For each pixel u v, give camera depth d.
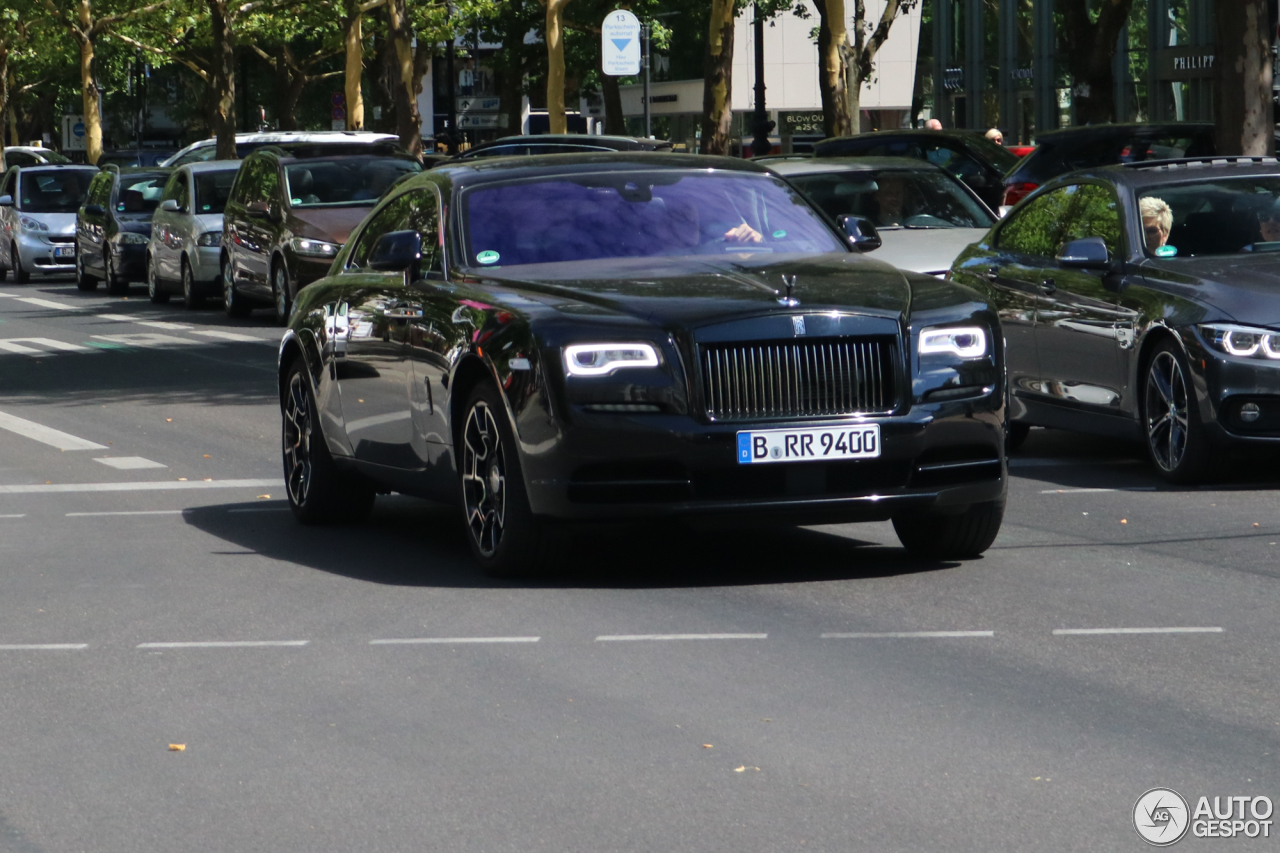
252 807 7.20
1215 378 14.40
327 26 75.38
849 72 41.06
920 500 11.04
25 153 78.06
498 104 82.88
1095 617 10.15
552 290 11.40
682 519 10.77
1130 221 15.86
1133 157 29.73
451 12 68.81
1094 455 17.00
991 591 10.93
